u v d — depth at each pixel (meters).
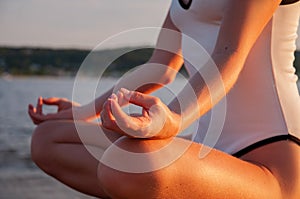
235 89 2.36
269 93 2.34
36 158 2.49
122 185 1.98
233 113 2.36
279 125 2.31
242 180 2.13
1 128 9.42
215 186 2.07
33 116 2.66
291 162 2.24
